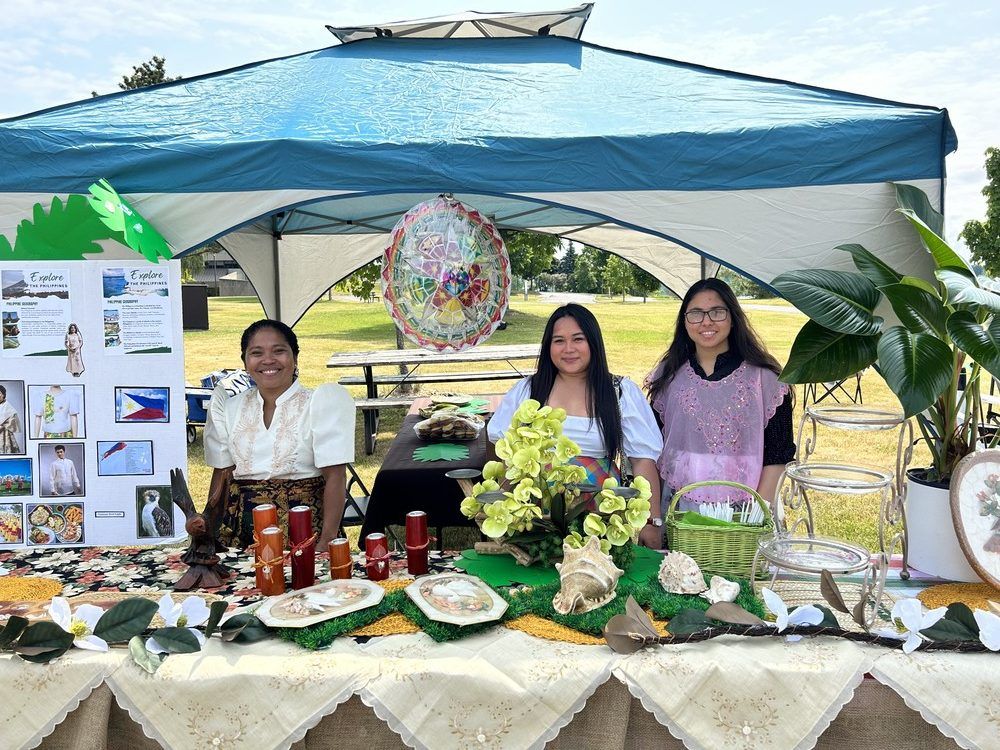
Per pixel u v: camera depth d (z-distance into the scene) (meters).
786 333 17.89
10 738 1.70
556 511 2.19
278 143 2.61
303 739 1.75
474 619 1.83
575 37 4.25
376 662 1.72
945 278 2.08
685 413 2.87
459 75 3.38
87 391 2.46
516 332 18.86
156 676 1.70
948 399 2.24
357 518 4.01
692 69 3.58
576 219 6.36
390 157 2.62
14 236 2.68
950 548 2.13
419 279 2.83
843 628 1.80
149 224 2.64
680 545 2.20
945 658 1.71
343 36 3.99
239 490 2.69
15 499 2.46
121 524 2.48
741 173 2.67
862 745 1.78
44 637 1.74
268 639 1.84
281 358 2.62
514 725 1.68
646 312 29.66
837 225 2.75
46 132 2.63
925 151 2.68
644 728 1.80
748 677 1.68
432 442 4.31
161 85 3.30
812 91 3.16
